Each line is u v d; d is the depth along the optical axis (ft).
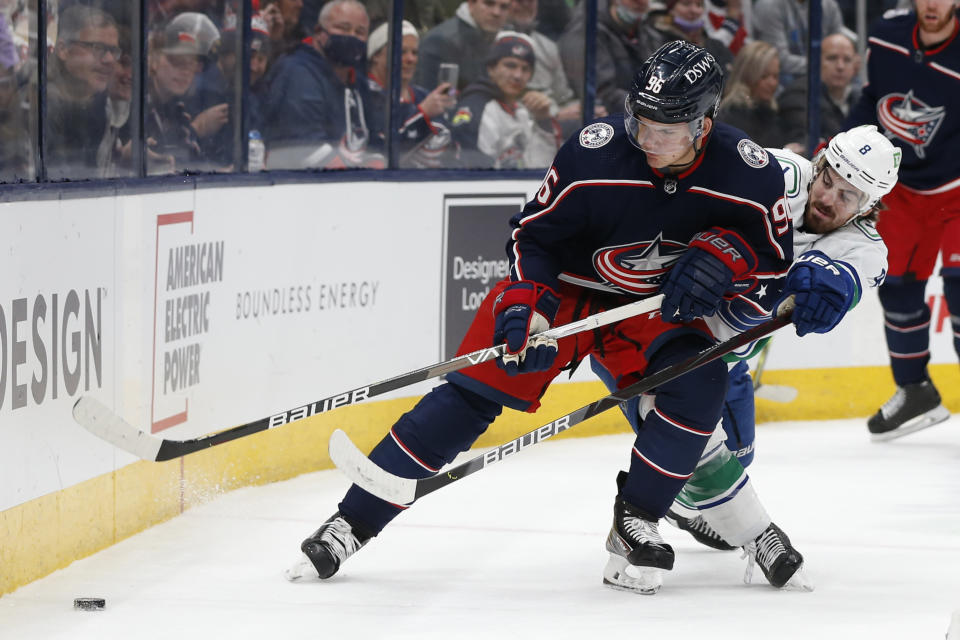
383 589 39.99
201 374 52.01
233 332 54.03
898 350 67.21
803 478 59.21
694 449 38.37
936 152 65.31
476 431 40.60
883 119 67.87
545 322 37.70
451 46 66.74
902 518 51.34
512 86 69.26
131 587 40.01
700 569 43.29
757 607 38.29
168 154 52.44
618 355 40.01
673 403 38.29
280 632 35.17
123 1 48.19
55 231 41.63
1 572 38.78
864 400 76.69
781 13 75.92
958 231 65.16
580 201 37.58
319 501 53.21
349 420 61.21
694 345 38.96
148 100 50.78
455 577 41.70
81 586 40.04
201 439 36.88
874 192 38.63
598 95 72.69
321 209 58.80
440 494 54.75
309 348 58.65
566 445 66.95
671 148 35.27
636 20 72.95
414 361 63.98
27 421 40.11
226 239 53.36
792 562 40.01
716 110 35.83
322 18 61.36
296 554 44.45
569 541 46.96
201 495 52.08
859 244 39.55
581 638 34.78
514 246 39.22
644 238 38.04
